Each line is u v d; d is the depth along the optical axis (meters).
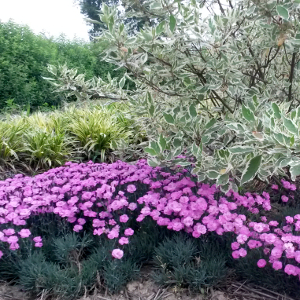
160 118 3.01
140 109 2.98
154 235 2.49
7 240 2.15
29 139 4.98
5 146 4.80
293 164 1.72
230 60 2.62
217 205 2.58
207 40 2.50
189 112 2.71
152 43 2.55
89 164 3.62
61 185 3.15
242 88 2.80
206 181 2.93
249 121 2.07
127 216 2.45
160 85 3.10
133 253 2.35
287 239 1.97
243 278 2.22
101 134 5.28
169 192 2.89
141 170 3.12
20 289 2.18
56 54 11.62
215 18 2.65
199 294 2.08
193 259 2.31
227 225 2.18
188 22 2.58
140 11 2.91
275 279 2.02
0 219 2.34
